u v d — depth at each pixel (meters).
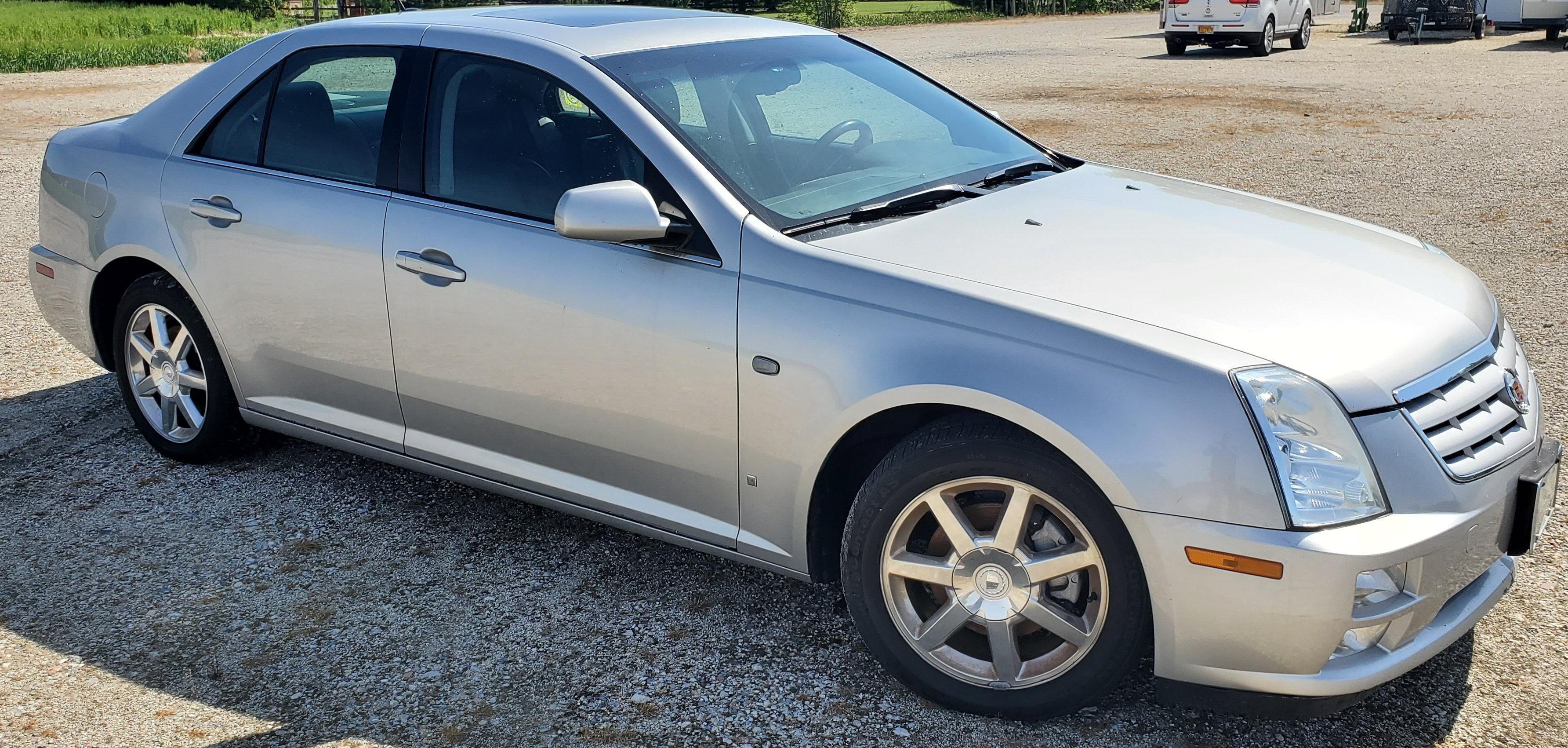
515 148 3.32
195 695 2.96
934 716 2.82
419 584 3.50
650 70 3.38
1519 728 2.69
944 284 2.68
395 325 3.51
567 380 3.19
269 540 3.79
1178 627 2.48
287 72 3.87
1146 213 3.29
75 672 3.06
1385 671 2.44
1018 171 3.66
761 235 2.90
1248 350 2.47
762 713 2.84
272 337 3.85
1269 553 2.35
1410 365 2.54
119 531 3.85
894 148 3.54
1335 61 19.66
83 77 20.75
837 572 3.11
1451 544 2.42
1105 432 2.44
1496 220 7.76
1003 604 2.70
